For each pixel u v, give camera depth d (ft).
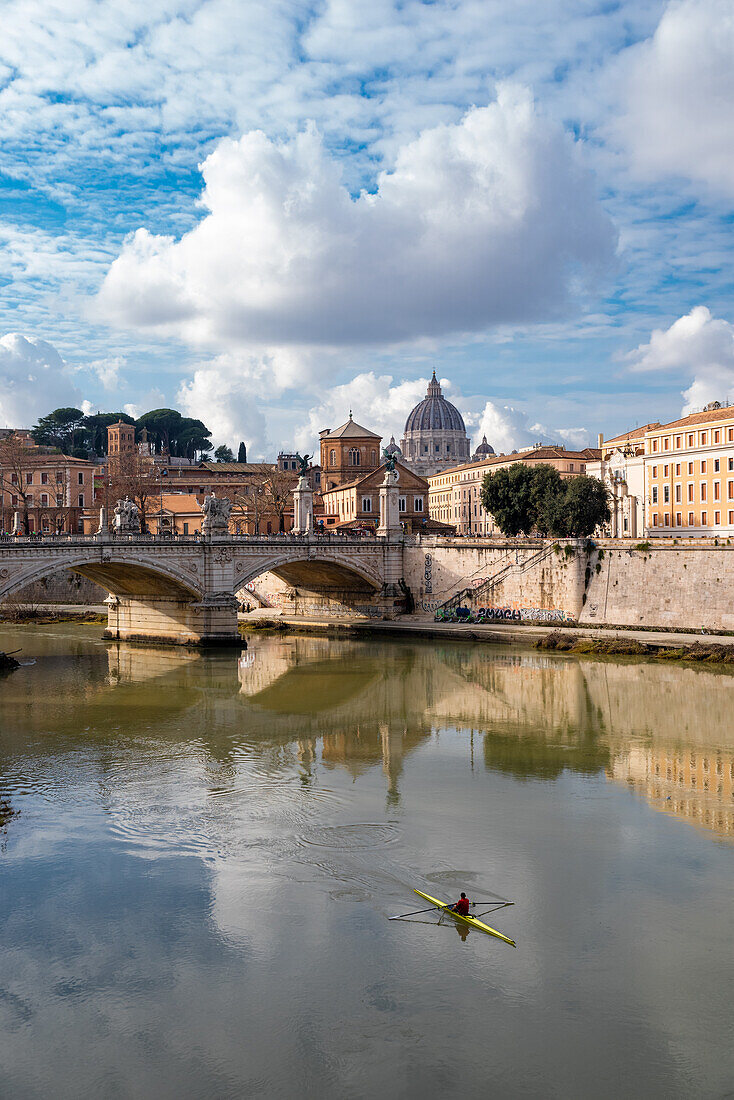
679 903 126.21
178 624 381.60
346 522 606.55
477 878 134.41
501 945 115.55
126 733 222.07
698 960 111.86
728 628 341.21
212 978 109.50
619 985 107.14
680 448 456.45
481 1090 90.53
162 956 114.52
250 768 191.42
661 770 187.93
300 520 439.22
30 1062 95.25
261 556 393.50
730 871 136.15
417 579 449.06
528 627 392.88
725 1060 94.53
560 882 132.87
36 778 183.93
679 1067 93.50
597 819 157.89
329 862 140.36
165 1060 95.45
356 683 290.56
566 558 390.63
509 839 148.97
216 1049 96.89
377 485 602.03
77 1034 99.60
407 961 112.57
